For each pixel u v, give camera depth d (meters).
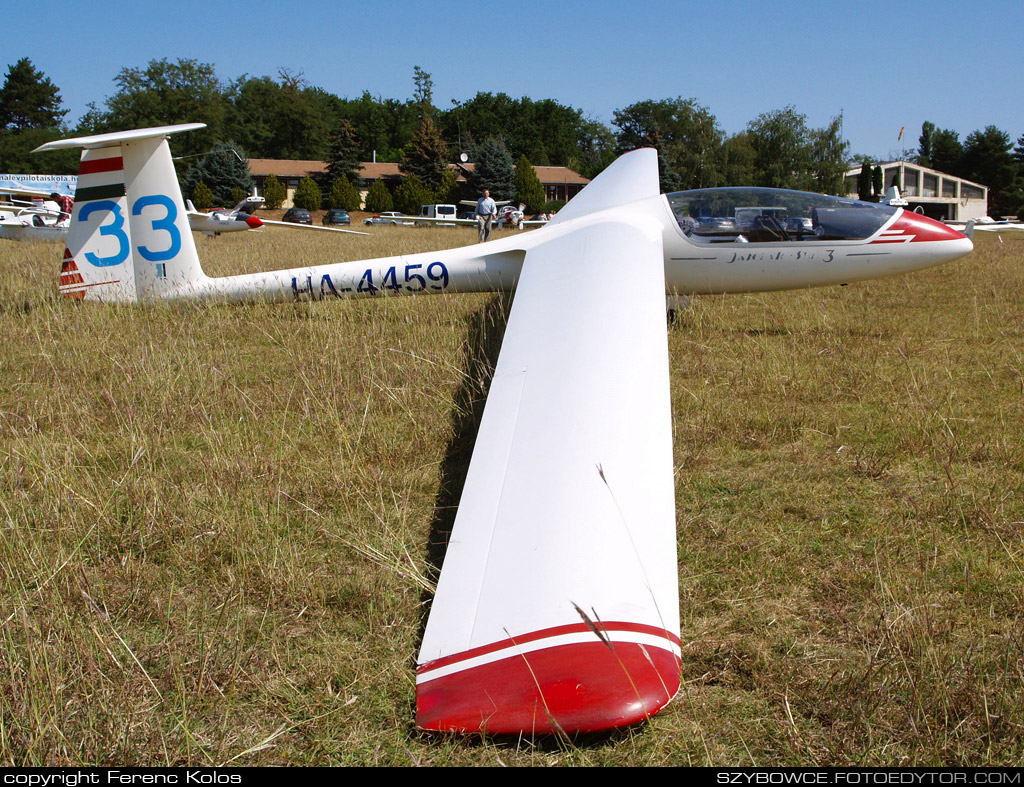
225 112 85.31
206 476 4.05
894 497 3.82
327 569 3.24
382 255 15.23
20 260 13.83
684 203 7.56
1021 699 2.32
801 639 2.71
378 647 2.70
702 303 9.09
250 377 6.02
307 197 62.75
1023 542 3.30
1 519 3.51
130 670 2.54
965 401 5.27
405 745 2.23
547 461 2.86
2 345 6.82
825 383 5.66
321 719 2.35
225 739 2.25
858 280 7.66
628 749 2.21
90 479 3.84
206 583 3.12
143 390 5.43
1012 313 8.20
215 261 13.16
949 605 2.85
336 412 4.96
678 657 2.07
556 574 2.28
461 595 2.36
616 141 106.25
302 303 8.22
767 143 68.25
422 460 4.41
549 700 1.98
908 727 2.22
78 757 2.11
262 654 2.66
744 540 3.41
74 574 3.03
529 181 64.56
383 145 112.94
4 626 2.65
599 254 5.59
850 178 70.12
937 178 71.31
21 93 91.75
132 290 8.23
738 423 4.84
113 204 8.05
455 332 7.12
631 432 2.97
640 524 2.48
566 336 3.91
